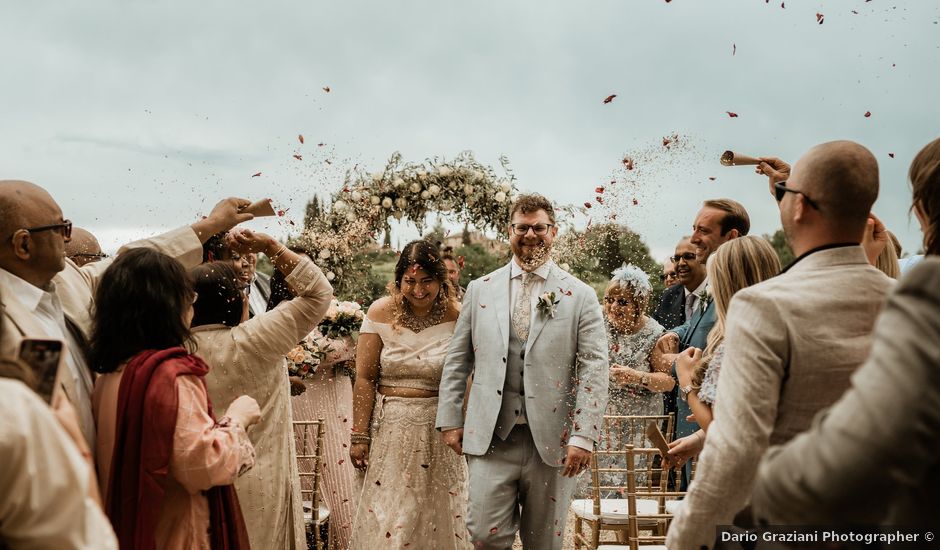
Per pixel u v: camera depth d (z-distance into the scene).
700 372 2.93
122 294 2.65
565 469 4.07
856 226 2.11
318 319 3.55
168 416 2.52
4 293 2.38
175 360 2.63
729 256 2.99
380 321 4.61
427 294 4.44
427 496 4.42
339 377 5.50
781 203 2.23
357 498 4.89
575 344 4.23
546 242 4.26
